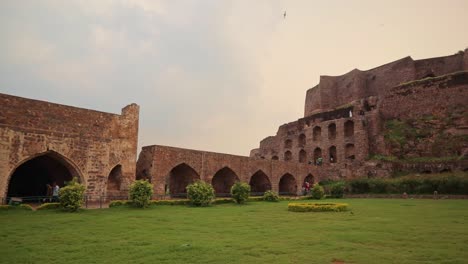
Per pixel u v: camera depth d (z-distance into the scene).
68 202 14.12
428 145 33.94
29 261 6.35
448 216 12.28
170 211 15.20
